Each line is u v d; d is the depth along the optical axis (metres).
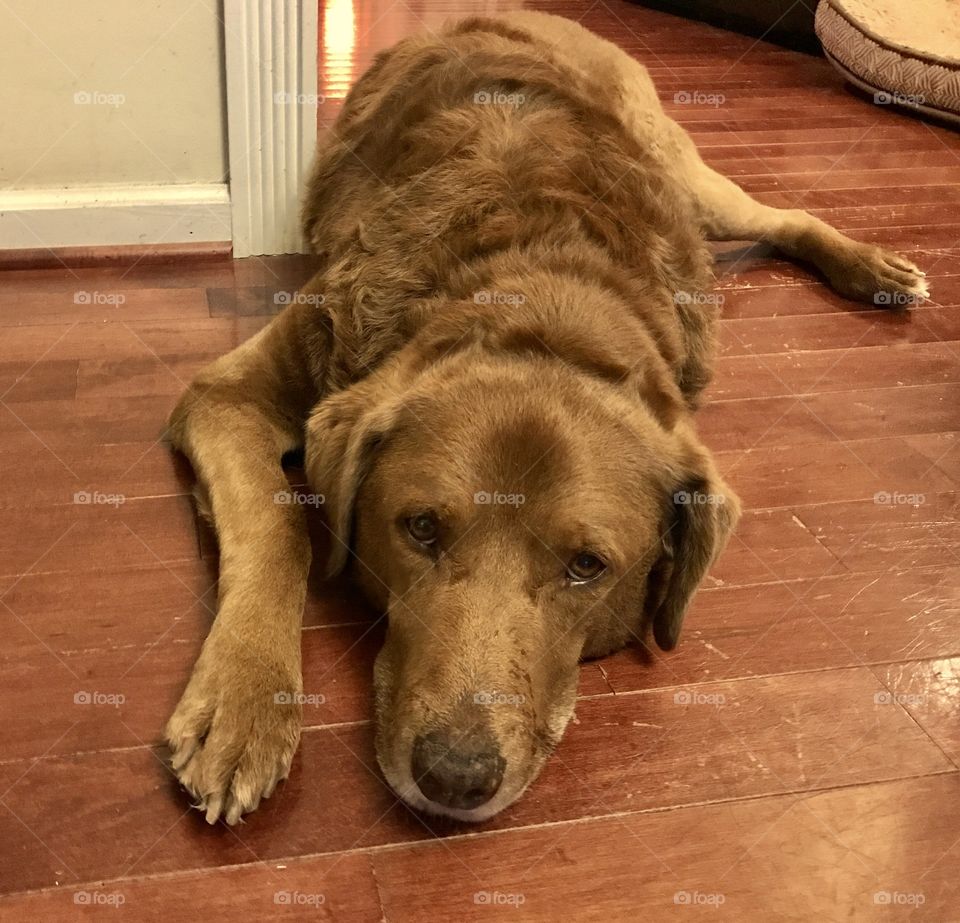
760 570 0.73
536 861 0.54
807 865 0.56
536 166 0.69
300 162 0.96
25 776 0.54
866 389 0.92
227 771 0.53
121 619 0.63
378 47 1.61
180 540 0.68
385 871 0.53
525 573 0.56
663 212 0.73
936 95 1.58
